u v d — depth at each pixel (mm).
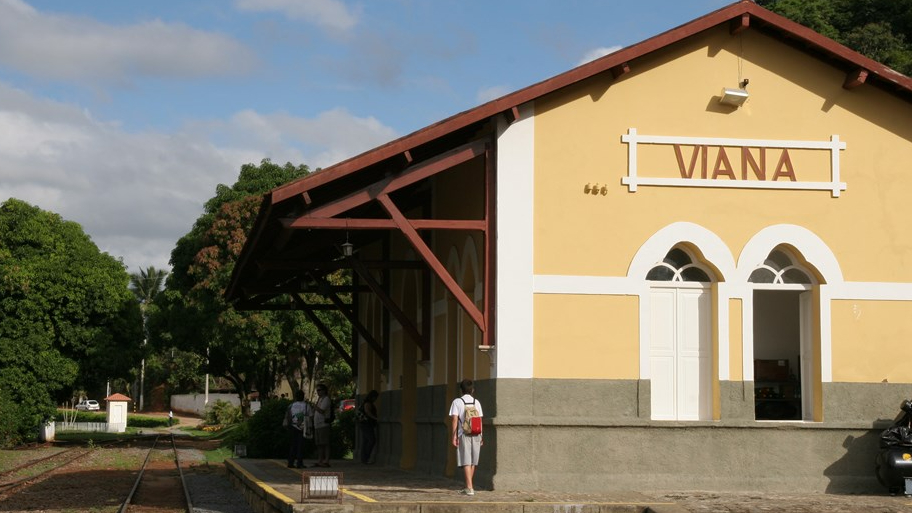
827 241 17000
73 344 40906
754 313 21078
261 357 49938
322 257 24000
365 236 25312
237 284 24641
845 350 16844
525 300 16156
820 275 16906
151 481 24750
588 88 16672
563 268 16328
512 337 16062
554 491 15734
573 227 16422
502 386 15977
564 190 16453
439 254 20844
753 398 16547
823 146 17156
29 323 39906
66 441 44812
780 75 17219
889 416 16781
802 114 17203
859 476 16516
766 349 20984
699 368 16766
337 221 15734
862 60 16906
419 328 22047
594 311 16328
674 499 14672
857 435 16641
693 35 16906
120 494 21031
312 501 13352
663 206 16688
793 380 20031
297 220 15562
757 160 17016
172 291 52438
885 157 17297
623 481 15984
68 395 42844
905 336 17000
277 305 27656
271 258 20531
